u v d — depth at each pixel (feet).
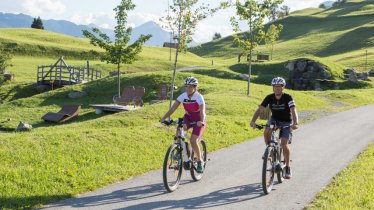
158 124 55.72
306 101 107.86
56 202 26.78
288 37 526.98
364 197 27.50
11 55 186.91
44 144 38.75
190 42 78.89
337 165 39.32
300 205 27.14
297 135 58.65
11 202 25.95
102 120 72.23
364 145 50.93
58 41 339.36
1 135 43.55
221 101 91.35
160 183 31.99
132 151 41.16
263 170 29.04
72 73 159.12
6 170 30.89
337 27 517.96
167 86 110.32
